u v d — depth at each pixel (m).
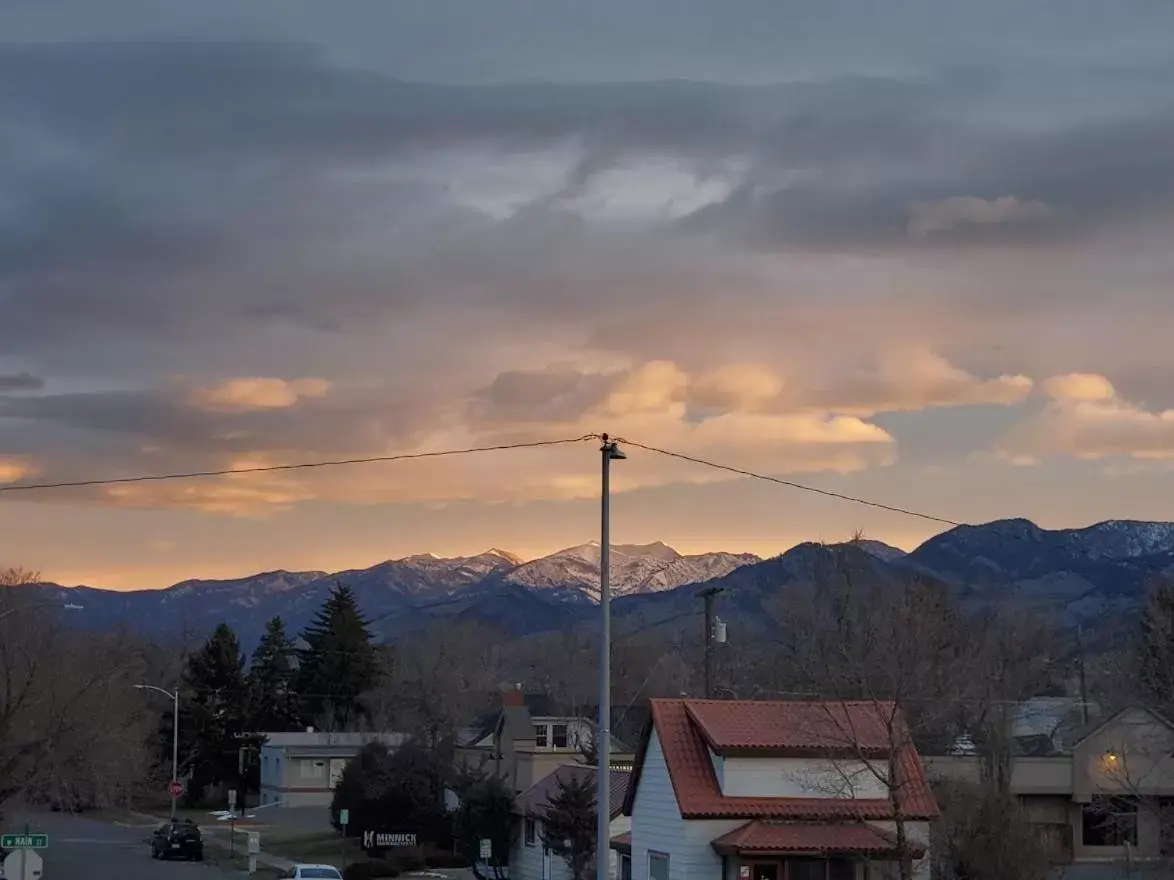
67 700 64.06
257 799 128.12
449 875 67.38
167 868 70.69
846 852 38.19
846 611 64.00
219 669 131.50
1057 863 46.47
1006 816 43.62
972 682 62.47
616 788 55.50
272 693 133.88
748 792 39.91
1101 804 45.72
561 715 101.31
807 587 78.12
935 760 52.34
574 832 54.16
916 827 40.22
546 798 59.09
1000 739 54.81
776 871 38.50
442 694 91.69
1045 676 81.62
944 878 42.62
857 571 76.31
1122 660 67.00
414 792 75.94
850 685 53.19
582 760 74.69
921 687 49.34
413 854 73.75
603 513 30.83
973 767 54.81
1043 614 93.12
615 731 93.81
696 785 40.00
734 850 37.97
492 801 63.56
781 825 38.94
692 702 42.44
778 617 81.19
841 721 40.31
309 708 134.50
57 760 62.75
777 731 40.78
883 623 65.19
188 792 129.00
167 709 128.12
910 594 69.50
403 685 113.25
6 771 59.09
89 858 76.81
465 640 128.75
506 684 130.12
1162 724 53.19
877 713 39.53
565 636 157.50
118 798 115.19
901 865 34.91
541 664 142.00
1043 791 56.72
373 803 76.19
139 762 104.69
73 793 98.44
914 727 44.97
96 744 66.56
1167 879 41.75
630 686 119.06
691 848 39.28
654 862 41.75
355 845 78.69
